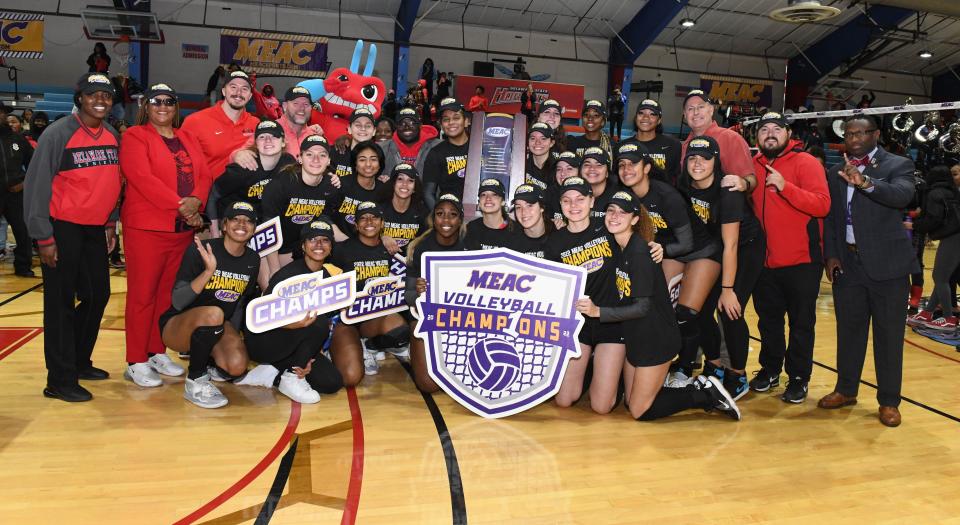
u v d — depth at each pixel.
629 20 20.56
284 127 5.44
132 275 4.24
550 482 3.25
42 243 3.77
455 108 5.12
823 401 4.49
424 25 20.78
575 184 3.94
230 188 4.63
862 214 4.13
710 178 4.16
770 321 4.69
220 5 19.27
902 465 3.61
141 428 3.69
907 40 20.16
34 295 6.79
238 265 4.17
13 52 18.23
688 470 3.44
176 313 4.14
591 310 3.87
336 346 4.54
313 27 19.88
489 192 4.16
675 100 23.41
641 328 3.90
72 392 4.03
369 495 3.05
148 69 18.70
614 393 4.14
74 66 18.59
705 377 4.16
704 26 21.59
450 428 3.89
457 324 4.10
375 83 6.91
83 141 3.87
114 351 5.07
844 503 3.16
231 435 3.65
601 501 3.08
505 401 4.07
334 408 4.14
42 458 3.27
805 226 4.36
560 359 4.04
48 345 3.97
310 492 3.05
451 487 3.15
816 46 22.52
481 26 21.17
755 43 22.75
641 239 3.82
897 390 4.20
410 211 4.88
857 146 4.22
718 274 4.36
